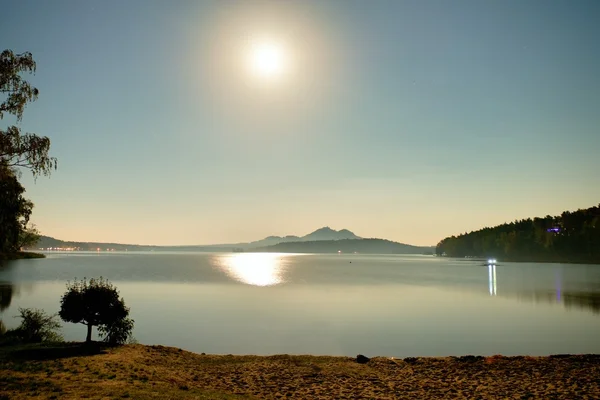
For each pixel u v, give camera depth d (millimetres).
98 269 148125
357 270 183500
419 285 97812
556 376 18781
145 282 98438
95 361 18938
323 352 30328
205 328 39750
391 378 19266
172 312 50500
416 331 38781
